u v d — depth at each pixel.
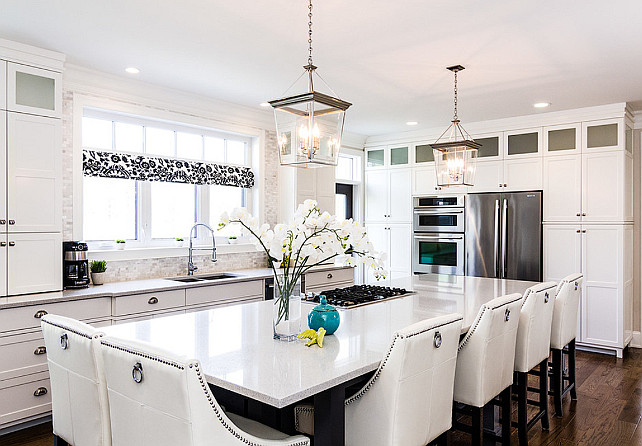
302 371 1.64
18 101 3.19
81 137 3.84
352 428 1.78
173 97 4.39
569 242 5.05
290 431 1.96
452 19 2.78
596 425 3.25
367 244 1.98
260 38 3.09
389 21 2.81
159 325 2.39
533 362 2.86
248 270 5.06
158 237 4.54
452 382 2.01
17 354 2.99
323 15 2.73
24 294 3.22
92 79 3.84
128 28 2.94
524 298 2.83
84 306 3.27
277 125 2.37
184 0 2.55
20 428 3.12
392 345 1.70
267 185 5.37
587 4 2.60
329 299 3.06
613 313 4.83
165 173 4.45
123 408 1.54
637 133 5.20
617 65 3.60
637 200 5.23
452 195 5.82
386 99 4.60
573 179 5.02
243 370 1.65
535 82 4.03
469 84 4.09
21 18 2.80
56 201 3.38
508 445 2.64
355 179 6.71
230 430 1.42
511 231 5.34
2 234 3.13
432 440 1.92
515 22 2.83
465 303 2.98
